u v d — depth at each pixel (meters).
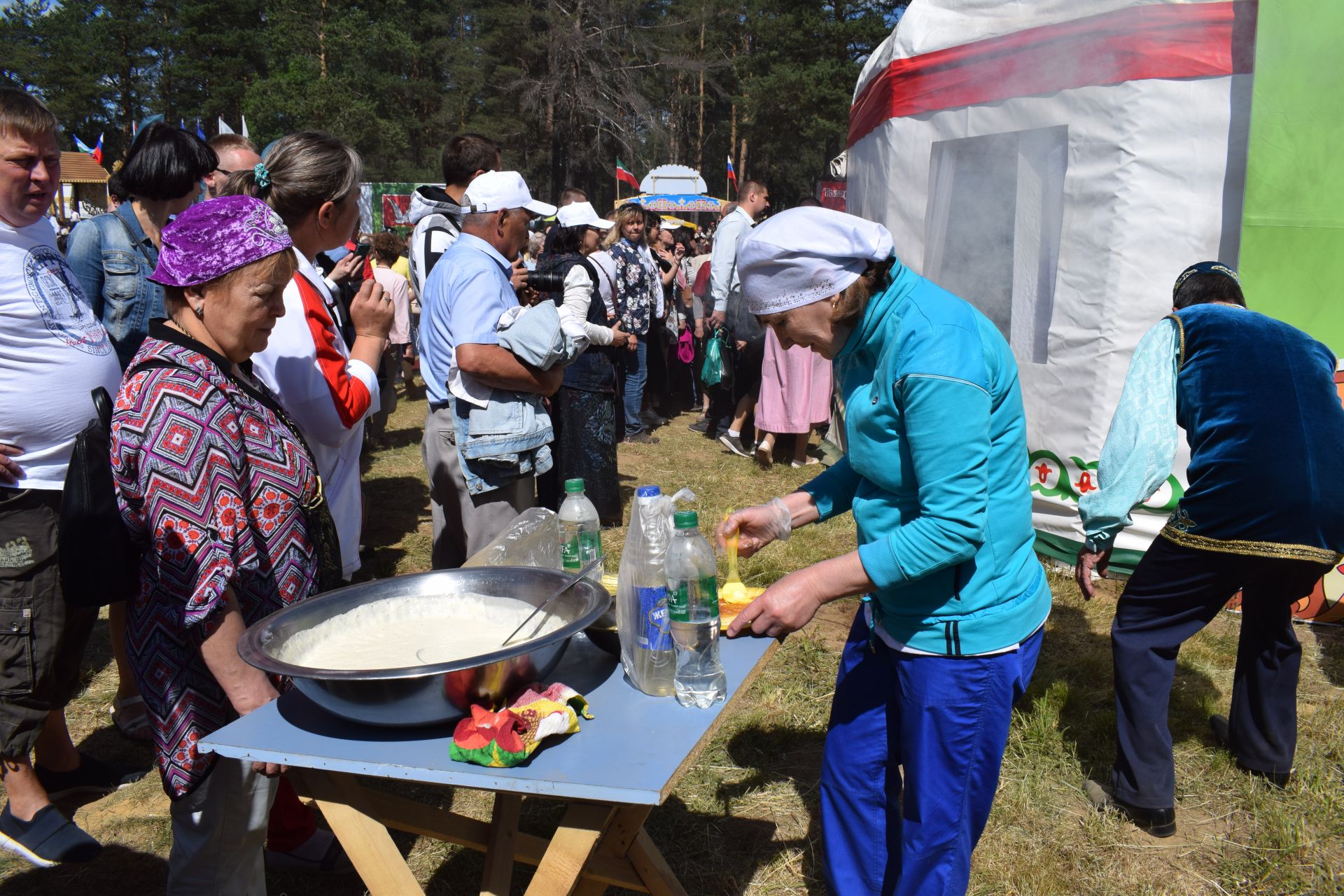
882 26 44.31
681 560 1.81
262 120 50.84
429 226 4.57
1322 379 2.91
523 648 1.63
